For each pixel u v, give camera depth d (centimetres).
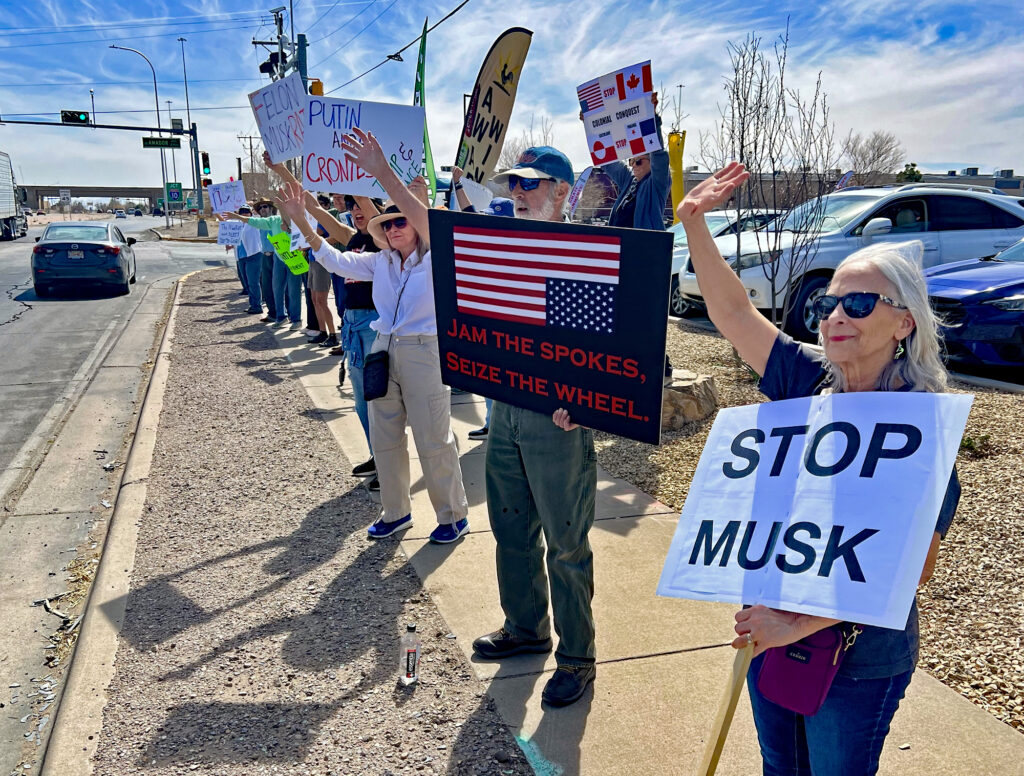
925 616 340
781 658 165
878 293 165
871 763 167
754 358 197
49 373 954
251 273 1361
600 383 259
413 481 540
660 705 291
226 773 261
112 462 632
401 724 285
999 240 959
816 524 163
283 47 2031
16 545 477
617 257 245
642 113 518
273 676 317
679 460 549
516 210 310
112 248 1655
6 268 2292
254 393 801
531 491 302
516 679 311
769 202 1048
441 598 377
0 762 284
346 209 641
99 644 343
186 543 449
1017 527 402
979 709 280
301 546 442
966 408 154
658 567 398
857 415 167
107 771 264
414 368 416
